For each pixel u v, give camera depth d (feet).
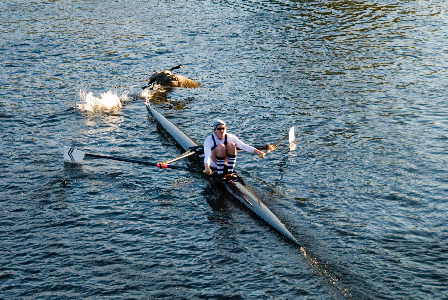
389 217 38.58
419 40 83.87
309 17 99.04
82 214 39.88
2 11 103.50
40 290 31.55
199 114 59.62
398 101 60.90
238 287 31.63
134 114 59.88
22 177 45.32
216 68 74.69
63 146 51.49
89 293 31.32
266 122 56.54
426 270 32.73
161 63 77.15
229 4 110.11
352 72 71.31
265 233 37.22
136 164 48.11
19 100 62.49
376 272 32.60
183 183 44.86
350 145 50.31
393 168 45.62
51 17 99.91
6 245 35.96
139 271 33.30
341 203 40.60
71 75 71.67
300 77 70.03
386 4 106.83
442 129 53.01
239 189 42.29
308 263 33.60
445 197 40.93
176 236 37.11
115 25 95.45
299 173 45.50
